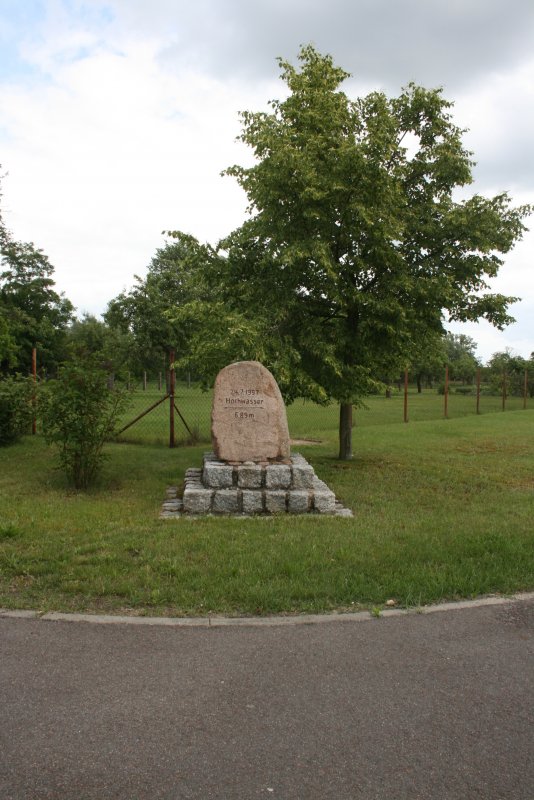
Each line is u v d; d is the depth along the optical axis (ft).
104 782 7.88
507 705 9.81
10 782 7.86
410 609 13.73
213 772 8.11
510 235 31.86
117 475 30.35
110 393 27.43
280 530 19.99
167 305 106.11
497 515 22.77
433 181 32.55
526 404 104.42
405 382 65.26
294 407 92.99
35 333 127.95
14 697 9.89
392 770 8.18
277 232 29.17
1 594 14.35
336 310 31.99
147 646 11.78
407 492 26.99
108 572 15.62
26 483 27.94
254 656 11.41
